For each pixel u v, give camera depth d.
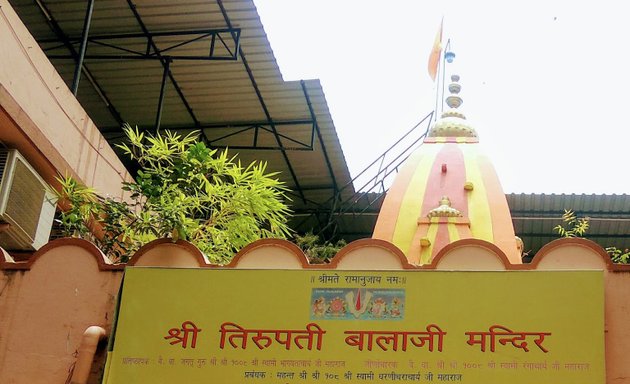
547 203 21.53
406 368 8.98
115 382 9.24
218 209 12.27
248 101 19.16
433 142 15.24
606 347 8.80
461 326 9.04
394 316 9.18
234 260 9.75
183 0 16.52
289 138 20.20
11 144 13.48
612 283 9.03
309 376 9.10
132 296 9.58
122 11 17.03
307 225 23.23
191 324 9.42
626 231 22.03
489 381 8.82
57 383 9.50
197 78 18.53
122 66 18.39
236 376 9.19
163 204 11.23
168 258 9.93
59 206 14.68
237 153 20.95
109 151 15.74
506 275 9.13
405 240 13.51
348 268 9.52
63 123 14.33
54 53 18.36
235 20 16.94
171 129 20.47
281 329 9.30
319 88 18.36
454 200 13.87
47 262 10.02
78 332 9.70
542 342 8.85
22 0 16.97
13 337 9.73
